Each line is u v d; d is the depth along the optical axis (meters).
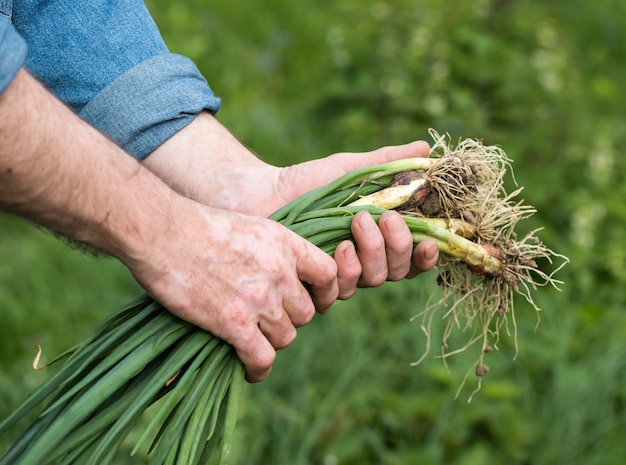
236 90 4.36
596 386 2.72
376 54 4.37
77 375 1.37
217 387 1.38
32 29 1.55
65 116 1.16
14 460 1.31
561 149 3.76
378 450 2.46
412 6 4.50
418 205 1.59
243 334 1.33
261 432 2.45
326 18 5.07
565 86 4.29
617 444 2.61
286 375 2.65
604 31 5.46
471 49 4.24
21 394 2.51
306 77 4.57
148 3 4.75
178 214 1.27
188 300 1.29
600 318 3.08
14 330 2.85
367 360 2.70
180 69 1.63
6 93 1.07
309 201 1.51
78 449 1.33
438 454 2.46
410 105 3.92
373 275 1.49
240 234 1.32
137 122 1.59
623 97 4.79
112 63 1.58
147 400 1.32
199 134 1.65
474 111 3.85
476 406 2.60
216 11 4.97
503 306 1.67
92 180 1.17
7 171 1.09
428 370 2.73
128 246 1.23
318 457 2.48
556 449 2.56
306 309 1.39
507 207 1.65
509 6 4.64
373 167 1.57
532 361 2.83
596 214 3.48
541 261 3.35
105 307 2.99
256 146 3.84
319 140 4.08
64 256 3.10
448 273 1.69
